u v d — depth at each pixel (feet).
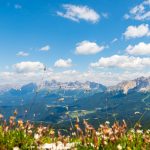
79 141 31.58
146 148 30.73
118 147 28.89
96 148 28.84
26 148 30.42
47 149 28.73
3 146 30.89
